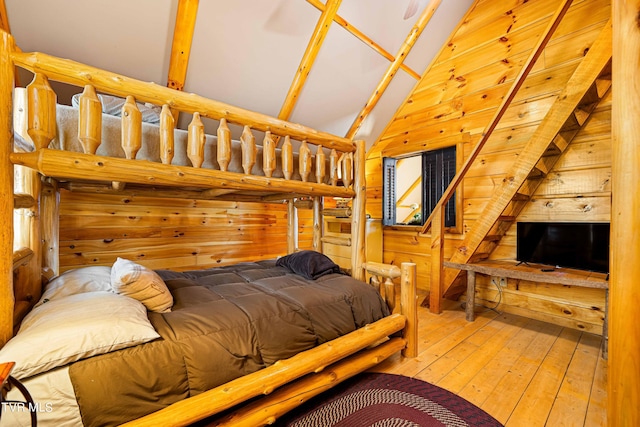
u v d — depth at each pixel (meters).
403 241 4.24
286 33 2.86
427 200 3.96
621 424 0.88
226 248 4.08
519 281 3.07
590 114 2.60
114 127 1.42
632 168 0.85
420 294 3.77
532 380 1.84
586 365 2.01
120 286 1.36
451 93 3.72
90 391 1.01
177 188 2.38
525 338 2.46
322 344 1.66
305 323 1.63
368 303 2.00
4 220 1.07
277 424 1.47
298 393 1.49
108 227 3.16
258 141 3.83
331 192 2.21
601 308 2.55
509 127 3.14
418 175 5.57
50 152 1.14
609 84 2.44
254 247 4.38
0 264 1.07
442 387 1.77
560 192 2.78
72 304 1.23
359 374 1.91
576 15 2.75
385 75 3.75
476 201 3.41
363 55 3.40
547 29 2.37
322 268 2.36
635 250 0.85
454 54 3.72
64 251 2.92
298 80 3.29
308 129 2.04
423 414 1.52
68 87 2.53
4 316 1.08
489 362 2.06
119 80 1.29
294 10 2.71
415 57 3.74
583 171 2.64
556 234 2.63
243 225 4.25
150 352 1.15
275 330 1.50
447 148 3.72
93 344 1.05
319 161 2.14
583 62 2.31
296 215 3.79
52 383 0.97
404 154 4.20
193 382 1.21
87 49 2.37
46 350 0.98
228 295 1.75
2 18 2.02
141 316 1.26
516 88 2.54
